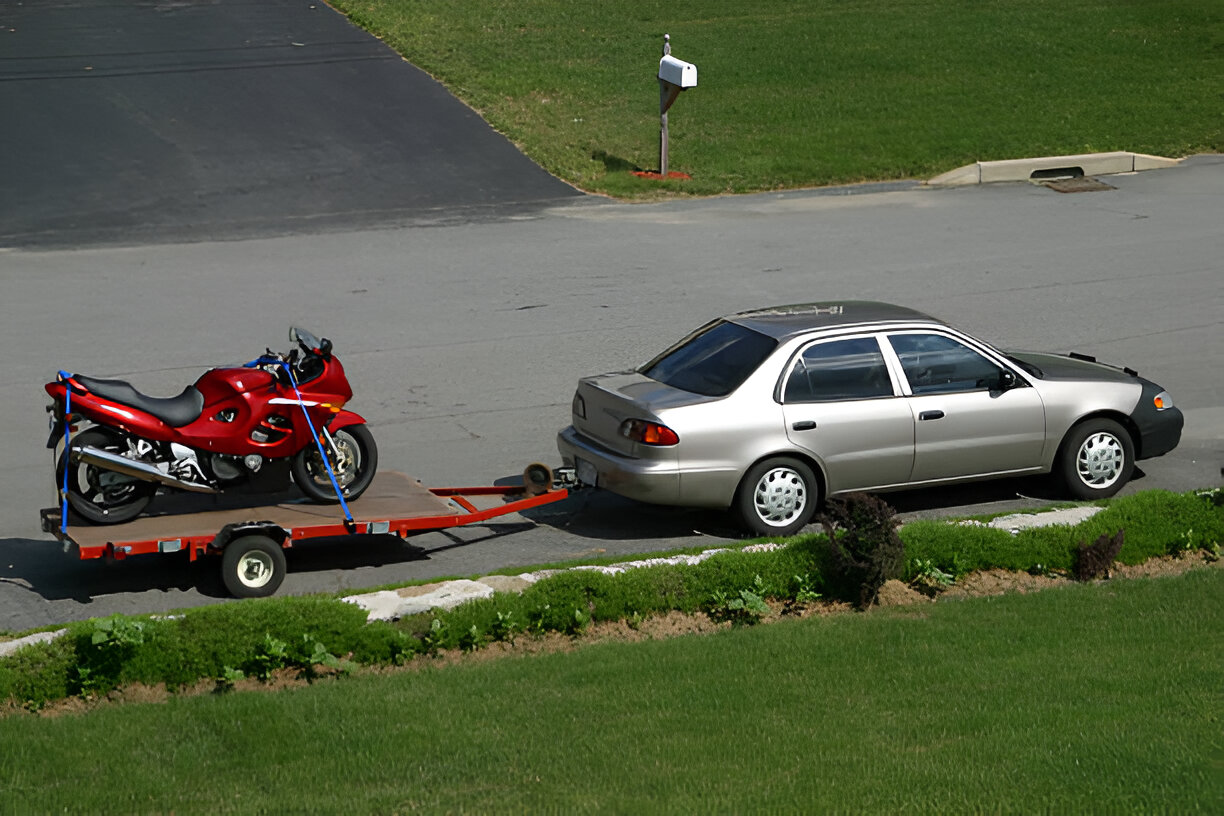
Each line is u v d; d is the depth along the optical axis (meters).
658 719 14.85
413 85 70.88
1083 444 25.83
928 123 69.00
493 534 24.69
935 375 24.97
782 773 13.06
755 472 23.67
